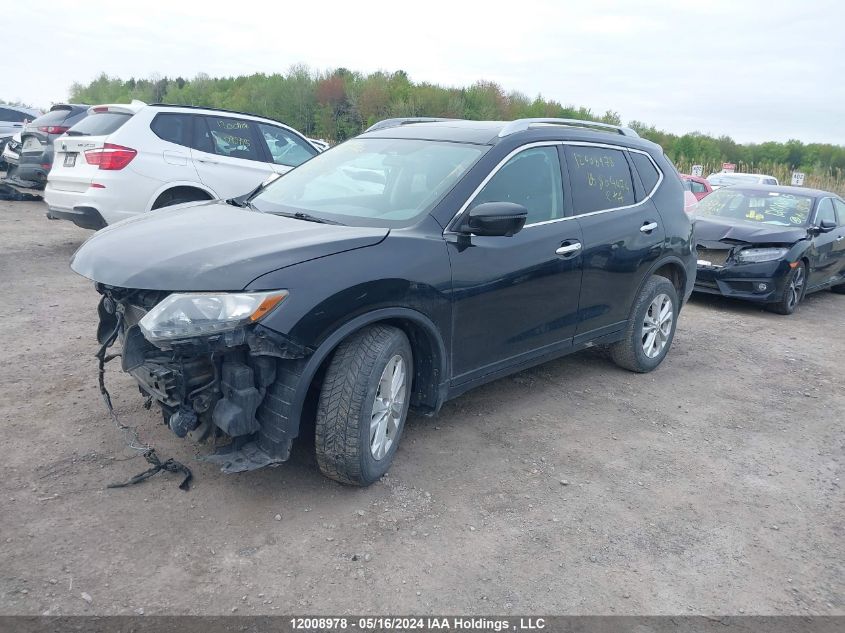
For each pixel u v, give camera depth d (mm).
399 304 3428
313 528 3174
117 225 3826
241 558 2928
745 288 8602
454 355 3869
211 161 8188
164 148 7816
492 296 3994
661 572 3100
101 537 2971
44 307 6223
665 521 3520
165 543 2975
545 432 4445
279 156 9047
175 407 3125
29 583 2658
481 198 4008
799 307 9664
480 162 4090
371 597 2771
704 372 6031
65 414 4051
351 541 3107
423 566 2986
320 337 3104
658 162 5746
